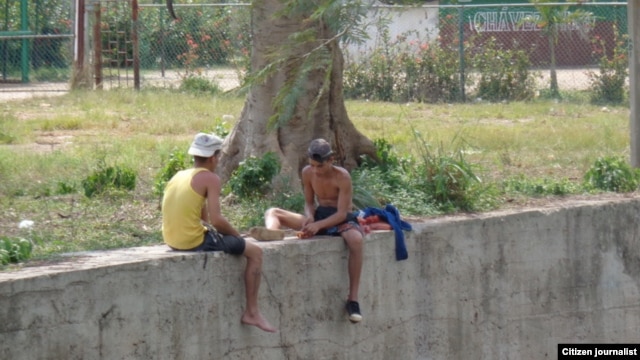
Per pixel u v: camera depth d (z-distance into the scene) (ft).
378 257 44.80
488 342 49.42
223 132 60.95
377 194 51.21
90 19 109.40
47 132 79.10
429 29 117.91
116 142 72.69
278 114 39.01
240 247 39.63
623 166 58.23
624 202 53.83
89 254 39.40
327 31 37.83
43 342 35.09
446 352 47.91
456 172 51.78
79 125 81.87
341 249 43.39
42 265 37.01
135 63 109.91
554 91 115.96
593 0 125.59
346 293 43.86
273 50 41.70
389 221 45.42
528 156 71.97
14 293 34.32
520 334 50.60
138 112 90.89
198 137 39.68
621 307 54.13
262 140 53.26
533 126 88.84
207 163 39.68
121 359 37.09
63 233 45.70
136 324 37.42
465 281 48.29
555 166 68.03
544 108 103.65
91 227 47.16
